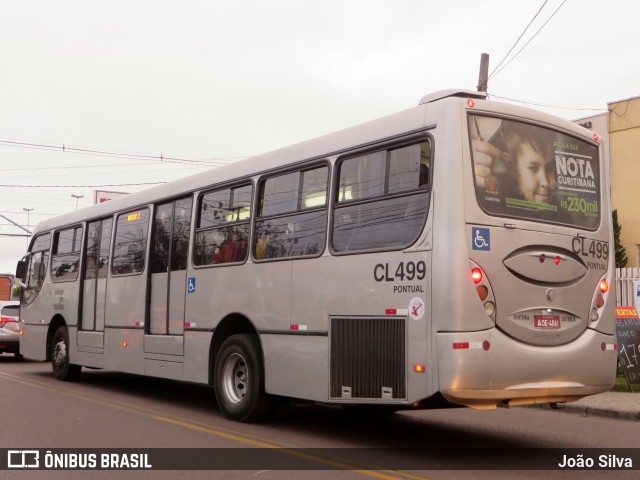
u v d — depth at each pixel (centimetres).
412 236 691
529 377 671
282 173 879
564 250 726
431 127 692
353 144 777
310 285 800
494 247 671
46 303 1438
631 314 1238
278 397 891
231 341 915
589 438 852
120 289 1181
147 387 1298
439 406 728
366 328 723
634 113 2116
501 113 711
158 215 1114
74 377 1370
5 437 798
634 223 2089
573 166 768
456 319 640
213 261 973
